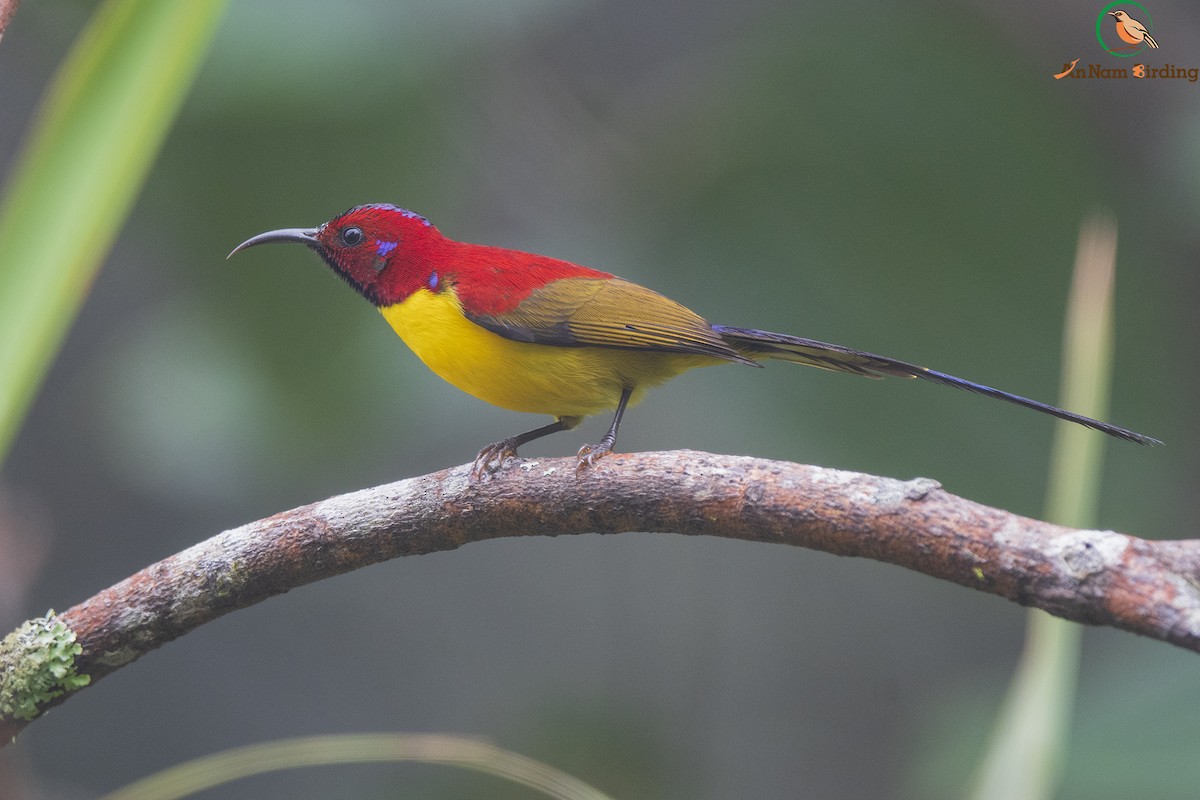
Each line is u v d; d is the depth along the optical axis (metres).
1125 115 11.38
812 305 10.91
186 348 10.85
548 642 15.91
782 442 10.72
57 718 15.43
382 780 13.11
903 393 10.75
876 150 11.04
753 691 15.27
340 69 9.45
